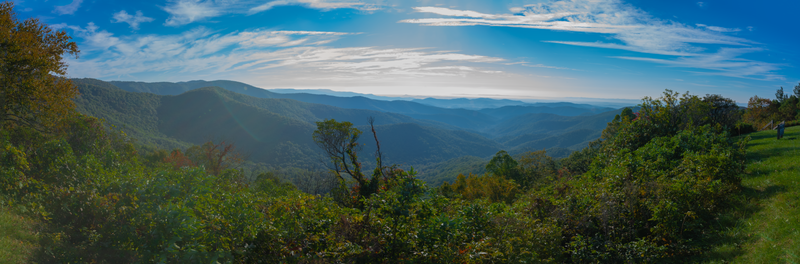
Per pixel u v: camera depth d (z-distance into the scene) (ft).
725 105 88.69
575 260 23.20
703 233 23.43
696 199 25.30
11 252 16.71
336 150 51.31
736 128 87.15
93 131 46.50
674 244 22.38
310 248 18.79
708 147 40.11
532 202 32.01
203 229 16.94
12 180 23.50
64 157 27.68
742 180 32.55
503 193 89.40
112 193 19.80
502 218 24.48
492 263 19.65
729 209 25.81
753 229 21.43
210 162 99.25
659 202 23.97
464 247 20.79
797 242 17.48
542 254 23.53
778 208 23.07
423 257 19.07
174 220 16.67
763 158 42.22
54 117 53.26
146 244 16.80
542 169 165.89
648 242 22.88
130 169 31.45
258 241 17.38
